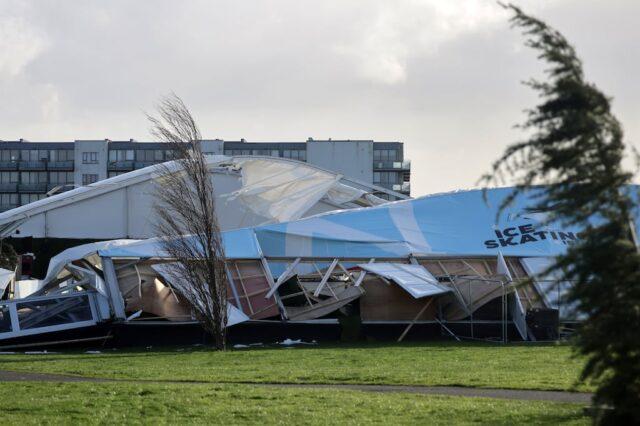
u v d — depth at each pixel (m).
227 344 64.62
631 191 21.44
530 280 21.20
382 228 74.94
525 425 24.77
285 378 37.88
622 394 20.36
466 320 67.00
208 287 58.59
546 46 20.50
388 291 67.94
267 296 67.25
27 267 91.50
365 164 199.62
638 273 20.03
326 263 72.19
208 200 59.00
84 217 108.44
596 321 20.33
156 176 70.88
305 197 90.06
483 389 33.88
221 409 28.66
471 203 77.50
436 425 25.22
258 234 72.81
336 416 27.03
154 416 27.69
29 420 27.19
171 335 65.19
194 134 59.81
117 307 65.50
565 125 20.12
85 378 40.12
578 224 21.12
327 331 66.12
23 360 51.47
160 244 65.00
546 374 38.28
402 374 38.81
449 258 73.00
